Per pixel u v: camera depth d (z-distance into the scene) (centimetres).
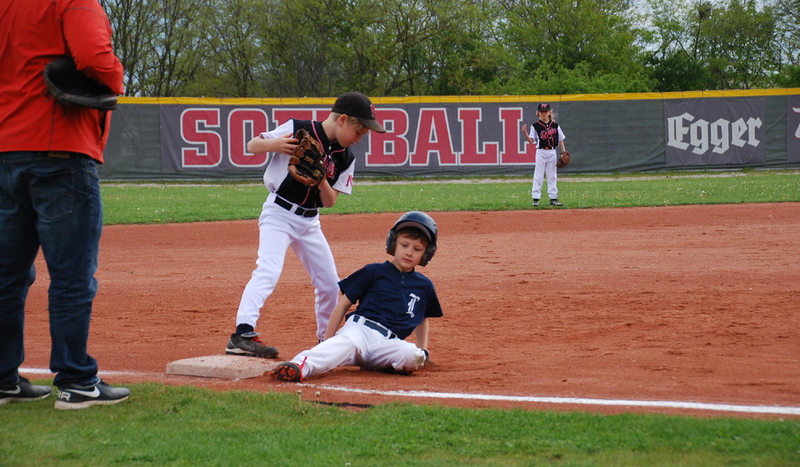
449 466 464
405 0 7369
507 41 8375
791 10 8506
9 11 560
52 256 588
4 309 609
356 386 691
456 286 1372
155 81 7400
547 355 840
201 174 4025
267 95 7706
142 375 755
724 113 4081
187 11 6981
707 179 3725
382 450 496
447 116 4106
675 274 1411
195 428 548
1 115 573
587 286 1323
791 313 1035
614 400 624
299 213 812
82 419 574
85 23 553
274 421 568
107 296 1345
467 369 780
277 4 7238
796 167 4084
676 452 482
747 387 664
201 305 1255
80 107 572
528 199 2972
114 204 3005
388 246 779
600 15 7981
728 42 8988
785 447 484
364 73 7750
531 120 4106
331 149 795
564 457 480
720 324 977
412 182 3969
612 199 2869
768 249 1694
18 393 633
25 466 469
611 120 4097
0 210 594
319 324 876
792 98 4050
